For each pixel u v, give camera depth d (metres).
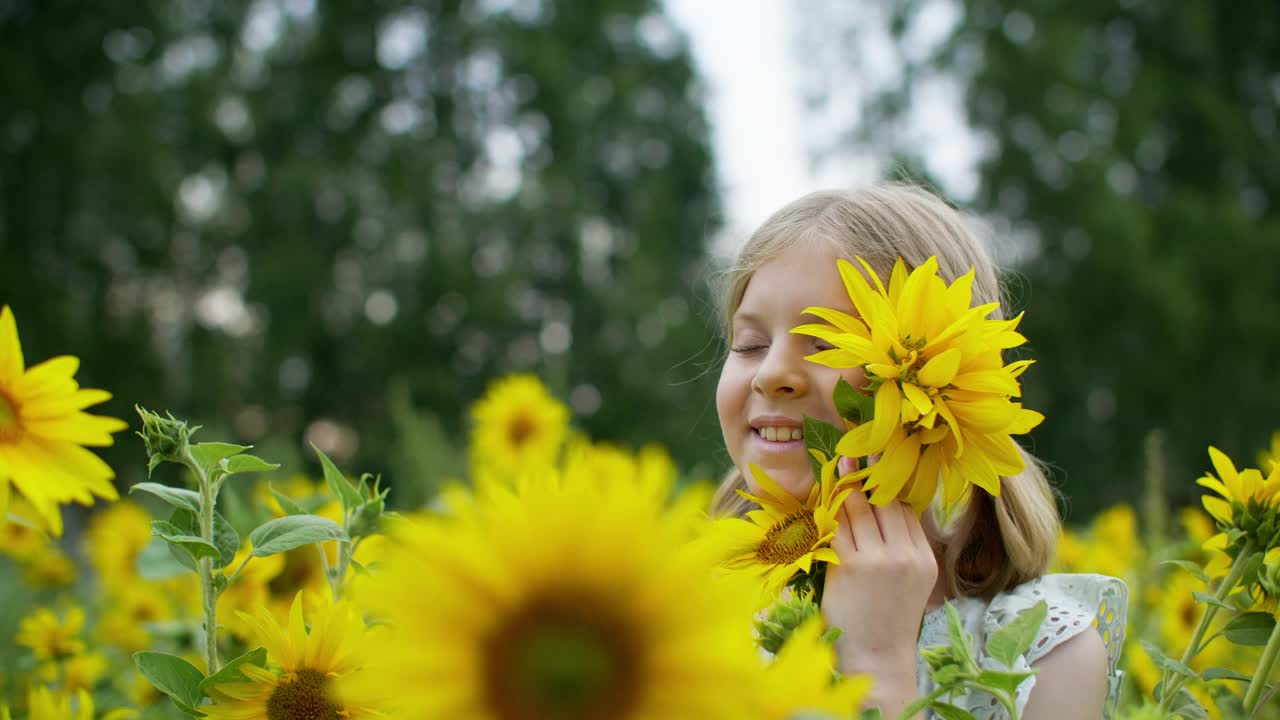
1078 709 1.84
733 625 0.86
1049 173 19.62
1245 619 1.67
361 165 22.95
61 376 1.37
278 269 21.05
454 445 6.64
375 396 21.84
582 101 25.02
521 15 25.70
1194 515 3.07
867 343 1.42
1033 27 20.45
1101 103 20.77
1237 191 20.91
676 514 0.87
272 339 21.11
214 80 21.16
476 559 0.85
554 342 24.58
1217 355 18.86
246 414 21.14
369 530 1.58
